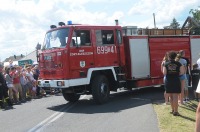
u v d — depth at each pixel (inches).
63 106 501.7
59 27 483.2
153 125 327.3
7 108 519.2
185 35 642.2
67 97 536.7
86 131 319.9
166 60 397.4
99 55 496.4
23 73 632.4
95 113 420.5
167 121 343.6
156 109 418.9
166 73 372.2
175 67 368.5
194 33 696.4
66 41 467.2
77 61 470.3
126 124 340.2
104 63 502.9
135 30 577.3
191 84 553.0
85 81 476.1
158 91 633.6
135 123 341.4
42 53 498.9
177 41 626.8
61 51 467.2
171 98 374.9
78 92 490.6
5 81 537.0
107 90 504.1
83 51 477.4
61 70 468.4
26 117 422.0
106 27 511.5
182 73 372.5
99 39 499.5
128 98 549.0
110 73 519.2
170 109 407.8
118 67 528.4
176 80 369.1
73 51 467.2
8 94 559.2
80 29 477.4
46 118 405.1
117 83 526.9
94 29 493.7
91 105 492.7
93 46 489.4
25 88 629.3
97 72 501.4
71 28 469.1
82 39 478.6
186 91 474.0
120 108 447.5
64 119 391.5
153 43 585.9
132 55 551.2
